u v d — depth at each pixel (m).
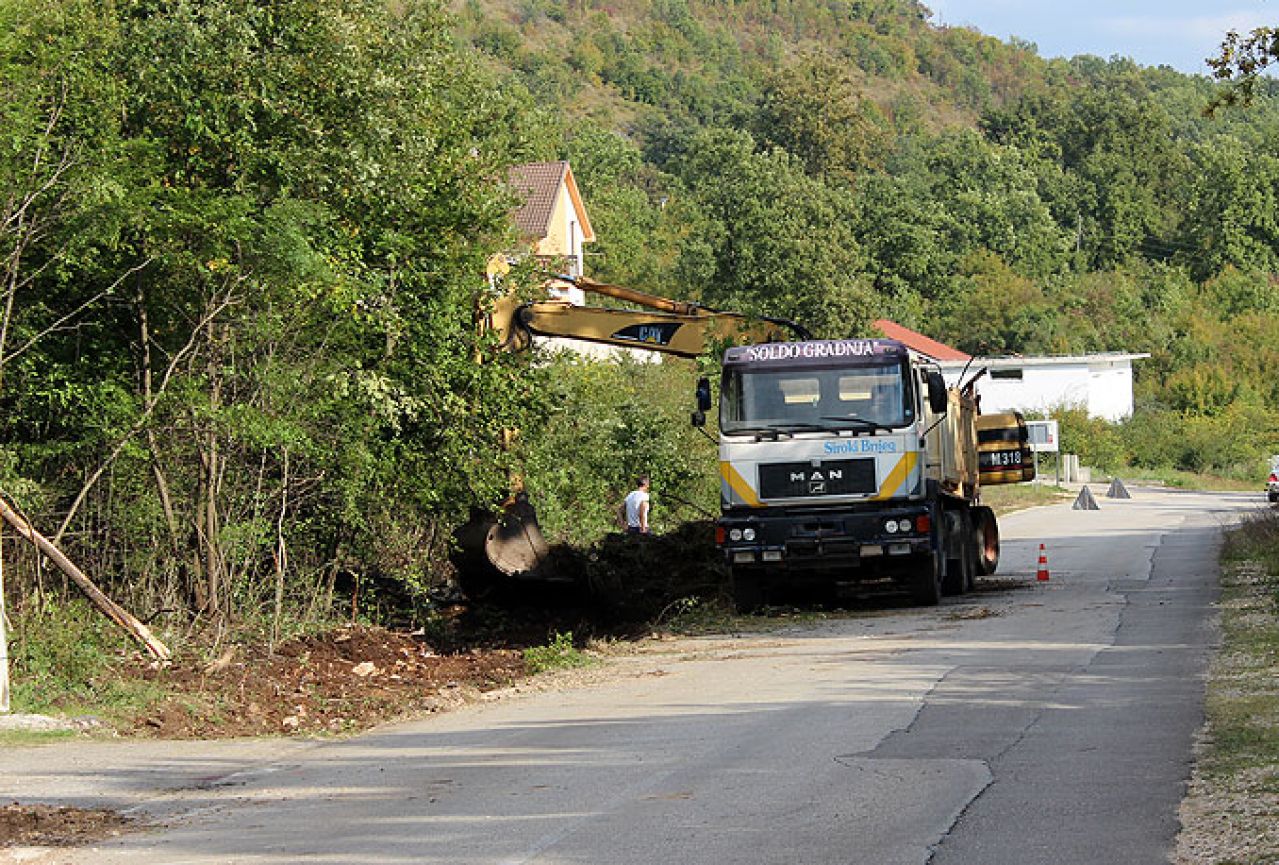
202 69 18.52
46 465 17.62
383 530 21.30
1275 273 133.88
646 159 152.38
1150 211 136.62
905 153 156.12
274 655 17.61
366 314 19.50
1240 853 7.85
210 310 17.75
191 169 18.70
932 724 12.20
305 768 11.92
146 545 18.34
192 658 17.00
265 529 18.47
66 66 16.31
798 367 22.03
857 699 13.74
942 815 8.99
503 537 21.08
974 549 26.25
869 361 21.89
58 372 16.98
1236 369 108.69
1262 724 11.31
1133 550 32.75
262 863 8.54
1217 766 9.96
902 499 21.77
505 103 23.19
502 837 8.91
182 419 17.98
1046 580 26.41
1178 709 12.30
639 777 10.59
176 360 17.36
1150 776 9.82
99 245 16.89
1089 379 94.88
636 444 29.47
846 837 8.55
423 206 20.33
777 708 13.53
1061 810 9.00
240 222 16.92
